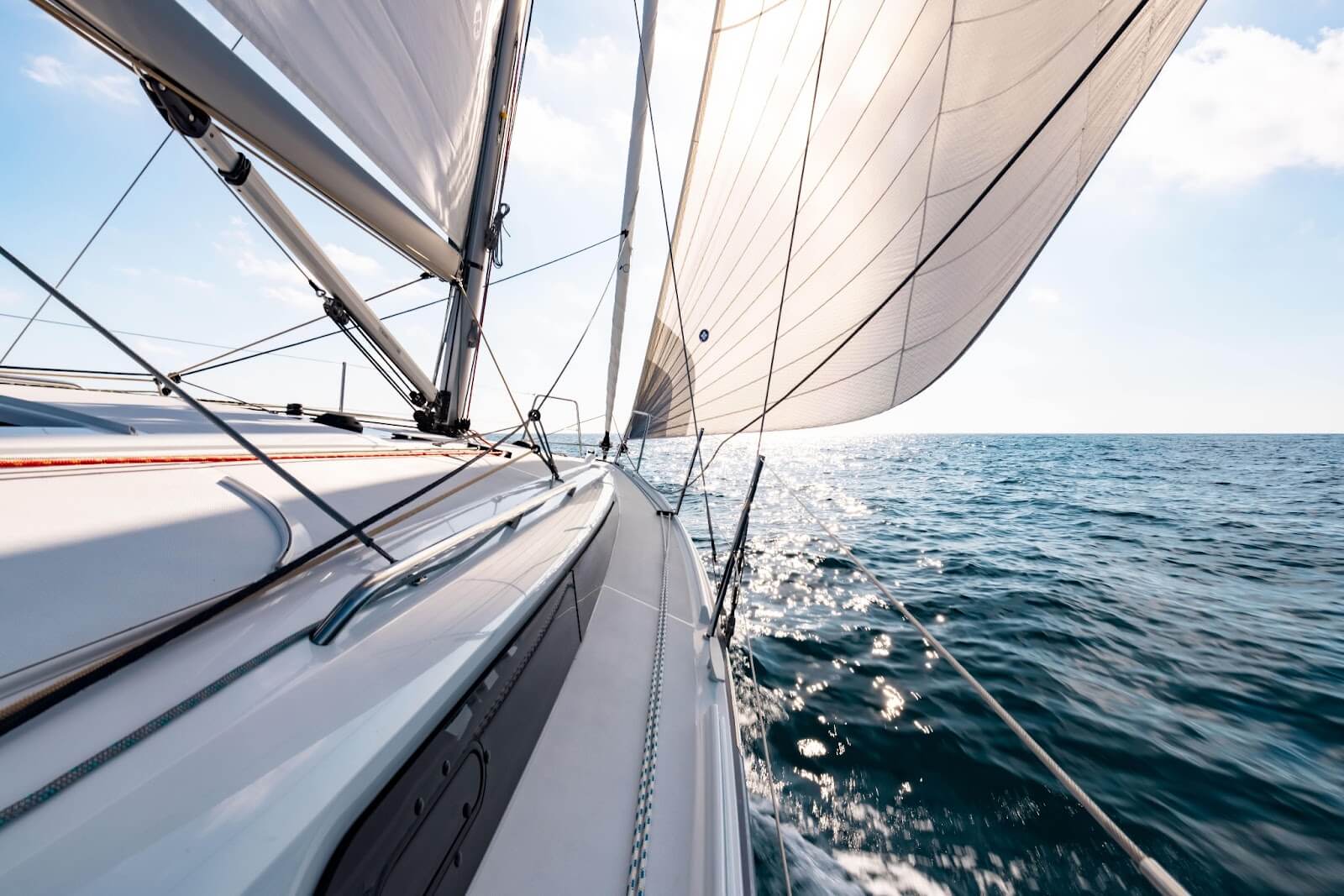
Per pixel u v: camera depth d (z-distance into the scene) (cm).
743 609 512
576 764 128
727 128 489
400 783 71
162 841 50
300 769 60
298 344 262
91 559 82
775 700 353
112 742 60
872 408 359
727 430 497
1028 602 584
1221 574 776
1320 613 613
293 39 150
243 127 146
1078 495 1575
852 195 367
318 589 100
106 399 209
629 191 510
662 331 640
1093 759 319
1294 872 251
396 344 249
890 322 347
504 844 106
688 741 144
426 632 93
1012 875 233
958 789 277
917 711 344
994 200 302
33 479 104
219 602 80
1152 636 518
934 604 564
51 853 47
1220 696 413
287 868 52
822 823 253
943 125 318
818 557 710
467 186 274
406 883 73
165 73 127
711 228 518
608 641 183
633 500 423
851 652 429
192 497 113
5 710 56
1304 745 351
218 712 67
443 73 213
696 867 106
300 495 130
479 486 187
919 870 233
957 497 1448
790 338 416
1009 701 375
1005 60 295
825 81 384
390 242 226
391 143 203
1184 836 266
